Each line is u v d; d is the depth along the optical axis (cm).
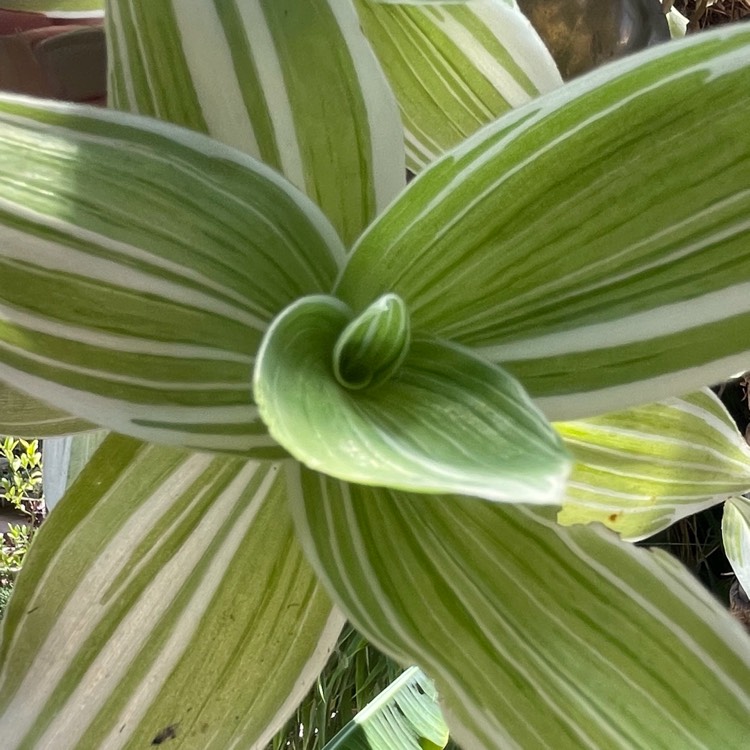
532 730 19
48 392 17
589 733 19
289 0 22
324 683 65
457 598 20
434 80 29
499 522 21
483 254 19
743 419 61
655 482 29
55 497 33
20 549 96
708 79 18
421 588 20
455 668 19
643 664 20
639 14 30
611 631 20
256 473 24
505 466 15
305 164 23
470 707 19
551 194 19
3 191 17
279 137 22
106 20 23
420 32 28
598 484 29
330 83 22
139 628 22
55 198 17
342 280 19
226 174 19
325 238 20
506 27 28
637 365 19
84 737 22
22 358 17
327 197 23
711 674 19
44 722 21
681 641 20
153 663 22
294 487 20
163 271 18
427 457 15
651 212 19
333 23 22
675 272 19
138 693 22
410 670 56
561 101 18
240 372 18
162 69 22
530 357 19
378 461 14
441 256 19
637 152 18
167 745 22
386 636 19
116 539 23
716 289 19
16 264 17
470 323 19
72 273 17
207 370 18
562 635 20
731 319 19
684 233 19
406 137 29
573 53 31
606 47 31
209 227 19
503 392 17
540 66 28
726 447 30
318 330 18
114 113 19
